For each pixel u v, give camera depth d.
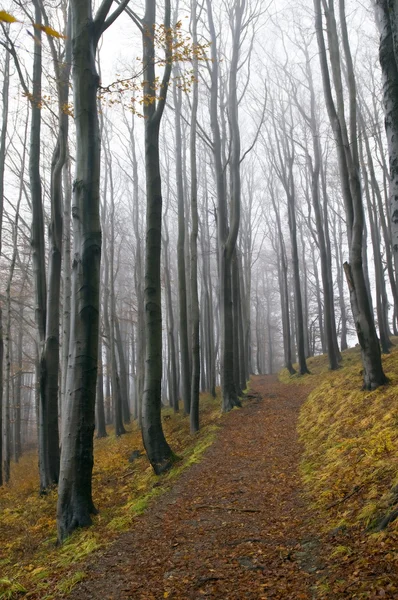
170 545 6.38
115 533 7.18
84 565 5.98
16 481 16.28
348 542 5.27
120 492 11.05
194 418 16.03
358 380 15.00
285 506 7.42
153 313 12.16
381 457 7.36
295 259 26.27
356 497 6.38
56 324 12.98
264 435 13.59
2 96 16.77
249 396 20.44
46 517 10.27
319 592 4.34
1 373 16.72
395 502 5.42
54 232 12.91
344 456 8.46
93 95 8.52
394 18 4.20
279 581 4.82
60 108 11.75
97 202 8.54
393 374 13.38
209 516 7.50
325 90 14.04
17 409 27.62
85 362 8.27
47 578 5.86
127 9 11.17
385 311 26.58
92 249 8.40
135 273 26.83
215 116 18.72
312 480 8.17
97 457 17.41
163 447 11.85
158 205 12.28
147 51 12.71
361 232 13.38
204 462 11.37
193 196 16.69
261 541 6.08
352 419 10.67
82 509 8.04
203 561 5.66
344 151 14.12
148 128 12.26
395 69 4.59
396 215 4.46
